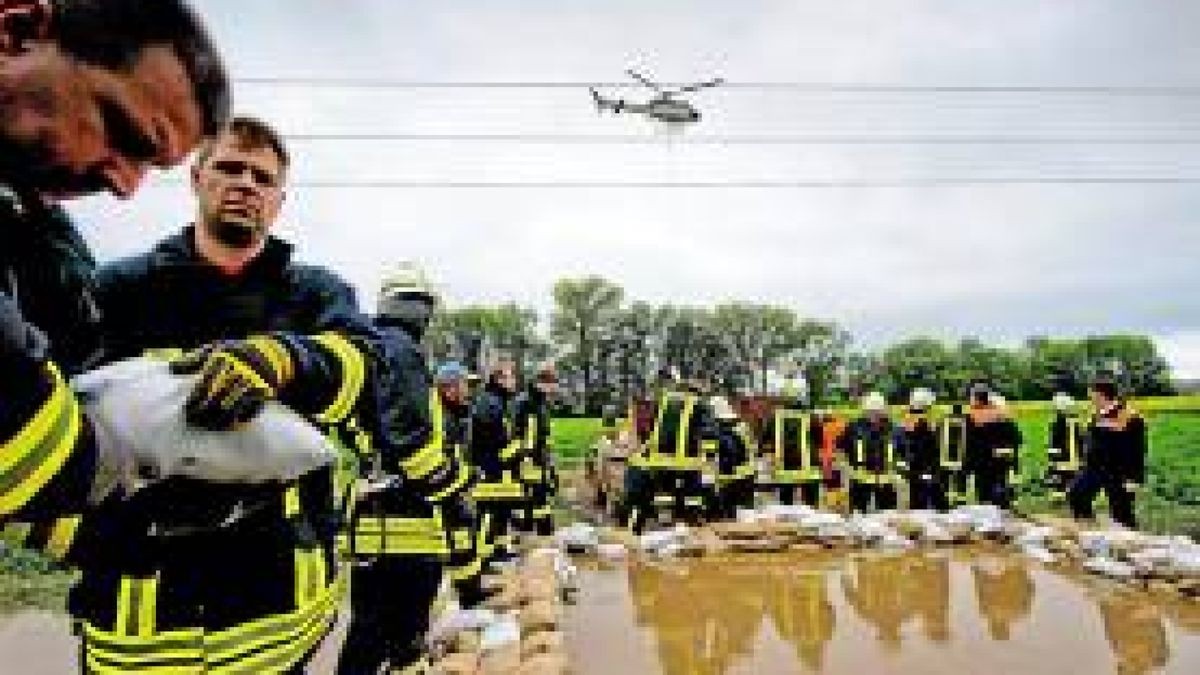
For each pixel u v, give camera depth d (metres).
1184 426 39.47
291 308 1.97
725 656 5.89
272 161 1.89
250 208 1.88
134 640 1.51
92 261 1.12
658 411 11.79
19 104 0.79
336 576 1.85
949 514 10.15
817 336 113.00
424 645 5.46
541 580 6.84
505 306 109.25
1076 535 8.97
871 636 6.39
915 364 114.31
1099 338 116.81
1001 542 9.56
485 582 6.95
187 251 1.91
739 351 112.19
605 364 111.06
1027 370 115.94
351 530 4.74
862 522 9.63
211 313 1.92
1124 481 12.89
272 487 1.58
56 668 6.90
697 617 6.80
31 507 0.81
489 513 8.38
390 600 4.79
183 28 0.82
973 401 14.98
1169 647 6.11
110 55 0.79
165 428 1.11
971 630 6.54
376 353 1.49
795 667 5.71
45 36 0.78
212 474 1.21
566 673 4.95
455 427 7.38
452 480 2.51
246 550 1.59
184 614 1.54
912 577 8.16
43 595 8.82
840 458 14.97
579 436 38.75
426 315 3.72
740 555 9.09
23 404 0.76
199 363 1.19
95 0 0.78
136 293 1.88
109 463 1.06
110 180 0.86
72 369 1.12
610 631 6.38
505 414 9.21
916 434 15.05
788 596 7.46
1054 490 16.83
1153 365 116.38
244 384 1.18
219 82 0.86
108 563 1.49
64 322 1.05
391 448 2.37
